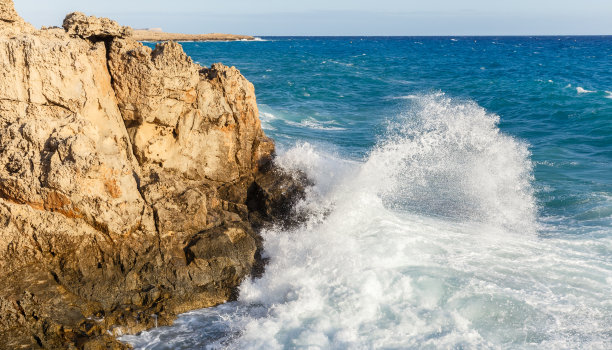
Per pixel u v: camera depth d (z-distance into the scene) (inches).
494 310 378.0
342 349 344.5
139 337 368.8
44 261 382.6
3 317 348.8
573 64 3117.6
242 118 540.7
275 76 2057.1
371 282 408.2
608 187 687.7
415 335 354.9
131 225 404.8
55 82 411.8
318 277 425.1
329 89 1697.8
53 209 381.4
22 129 390.3
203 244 430.9
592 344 343.0
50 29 464.8
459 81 2049.7
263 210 535.8
